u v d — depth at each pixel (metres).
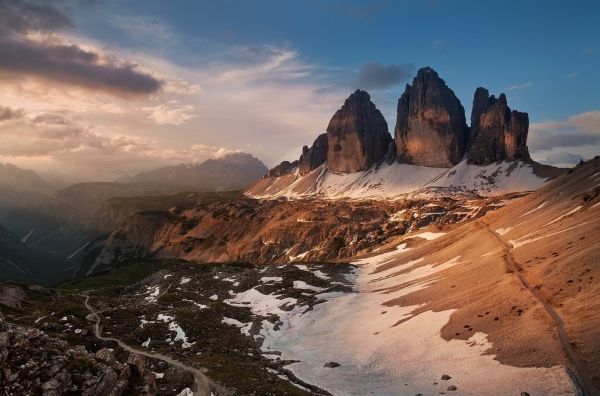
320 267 170.38
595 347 53.09
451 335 74.44
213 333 100.31
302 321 110.81
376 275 154.12
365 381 68.19
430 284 112.38
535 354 57.38
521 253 101.38
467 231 164.88
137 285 162.62
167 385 65.38
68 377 38.12
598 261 72.75
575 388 48.22
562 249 88.25
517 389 52.06
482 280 94.75
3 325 40.34
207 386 62.91
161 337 93.38
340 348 87.38
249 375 68.38
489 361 61.38
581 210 110.19
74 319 98.12
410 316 92.94
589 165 149.00
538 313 67.06
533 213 140.62
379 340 85.62
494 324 70.94
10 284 127.50
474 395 54.66
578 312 62.56
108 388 40.03
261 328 108.25
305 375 73.50
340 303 120.06
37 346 40.25
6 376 35.47
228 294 143.25
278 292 137.00
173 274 168.38
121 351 78.69
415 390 60.94
